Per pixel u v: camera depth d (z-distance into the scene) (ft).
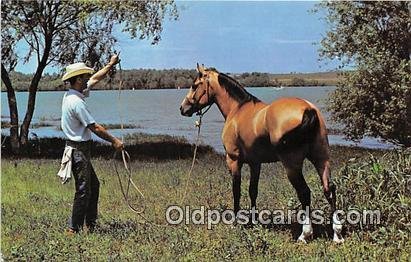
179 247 24.56
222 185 39.52
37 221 29.84
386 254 22.86
